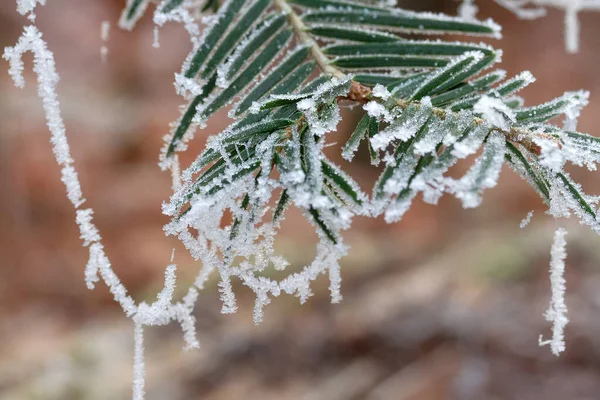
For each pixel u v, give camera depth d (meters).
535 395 0.59
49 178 1.14
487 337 0.67
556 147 0.20
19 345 0.90
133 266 1.07
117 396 0.76
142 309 0.22
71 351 0.85
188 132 0.22
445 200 1.12
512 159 0.20
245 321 0.82
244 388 0.73
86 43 1.42
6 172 1.12
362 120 0.21
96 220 1.14
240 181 0.20
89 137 1.25
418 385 0.65
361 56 0.22
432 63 0.22
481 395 0.61
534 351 0.63
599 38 1.43
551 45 1.43
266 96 0.22
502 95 0.21
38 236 1.11
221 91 0.22
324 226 0.20
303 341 0.77
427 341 0.71
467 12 0.29
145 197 1.18
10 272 1.04
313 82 0.22
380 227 1.10
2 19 1.08
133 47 1.42
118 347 0.85
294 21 0.23
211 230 0.20
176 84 0.22
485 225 1.02
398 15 0.23
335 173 0.20
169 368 0.78
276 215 0.20
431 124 0.20
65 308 1.00
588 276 0.73
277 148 0.20
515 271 0.80
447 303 0.77
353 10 0.23
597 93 1.32
